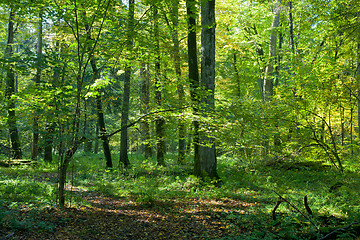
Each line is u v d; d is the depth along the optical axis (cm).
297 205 742
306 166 1280
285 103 1245
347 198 778
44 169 1338
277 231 578
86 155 2284
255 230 584
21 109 696
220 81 2188
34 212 612
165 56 1166
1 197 697
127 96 1491
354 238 522
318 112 1371
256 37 1916
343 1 1427
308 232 543
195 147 1141
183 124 838
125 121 1468
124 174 1284
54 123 689
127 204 805
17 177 1014
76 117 675
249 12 1984
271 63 1795
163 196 896
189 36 1141
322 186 955
